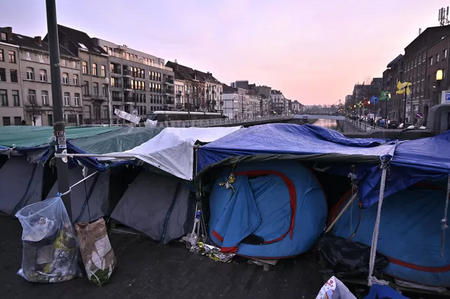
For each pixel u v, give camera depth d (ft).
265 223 15.39
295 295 12.59
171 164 16.40
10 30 122.42
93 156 16.72
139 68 196.24
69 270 13.96
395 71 203.72
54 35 14.64
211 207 17.34
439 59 121.70
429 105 133.49
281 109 583.99
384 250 12.88
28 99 127.44
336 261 12.82
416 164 11.32
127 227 19.88
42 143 21.91
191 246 16.71
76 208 20.17
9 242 18.13
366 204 12.32
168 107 224.53
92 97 159.22
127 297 12.64
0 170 24.80
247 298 12.45
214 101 297.53
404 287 12.25
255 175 16.14
